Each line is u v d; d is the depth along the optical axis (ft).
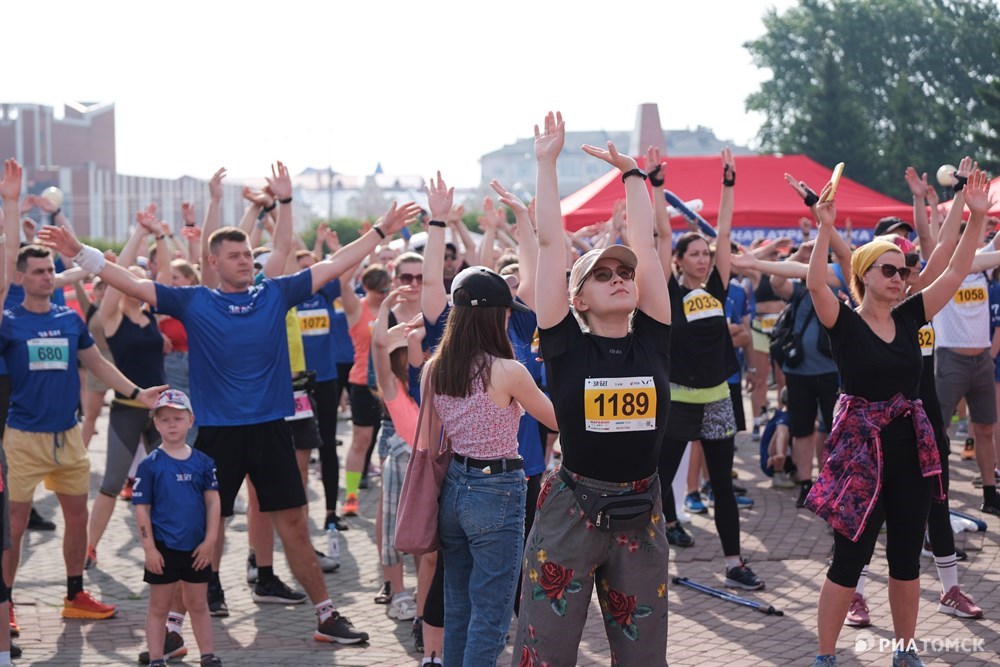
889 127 184.55
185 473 18.17
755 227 43.09
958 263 15.93
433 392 14.52
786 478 31.45
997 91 121.29
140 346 24.95
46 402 20.95
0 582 17.11
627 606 12.69
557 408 12.86
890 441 15.78
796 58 189.47
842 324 15.84
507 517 14.17
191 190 284.82
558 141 13.62
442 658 15.75
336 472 27.50
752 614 20.11
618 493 12.59
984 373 25.81
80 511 21.35
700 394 21.81
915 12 183.62
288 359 19.89
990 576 21.45
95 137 303.27
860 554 15.81
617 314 12.84
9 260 18.63
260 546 22.21
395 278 22.90
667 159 45.93
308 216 307.37
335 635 19.35
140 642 19.76
